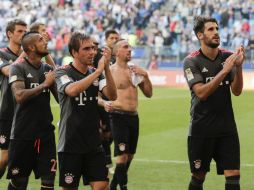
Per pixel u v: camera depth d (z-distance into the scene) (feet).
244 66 121.80
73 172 28.14
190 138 30.48
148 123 73.51
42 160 30.66
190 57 29.91
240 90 29.99
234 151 29.91
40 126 30.68
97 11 153.58
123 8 151.94
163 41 141.90
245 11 142.51
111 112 38.14
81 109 27.86
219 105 29.76
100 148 28.43
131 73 38.78
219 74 28.35
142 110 85.87
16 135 30.76
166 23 145.07
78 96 27.76
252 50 122.31
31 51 30.55
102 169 28.27
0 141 36.73
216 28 29.55
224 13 140.46
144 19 148.36
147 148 56.54
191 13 146.30
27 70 30.71
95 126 28.22
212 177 42.93
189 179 42.63
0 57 36.35
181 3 148.97
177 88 123.13
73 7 156.35
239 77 29.40
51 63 37.37
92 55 27.76
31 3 158.10
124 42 39.14
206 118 29.89
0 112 36.63
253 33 138.51
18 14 155.53
